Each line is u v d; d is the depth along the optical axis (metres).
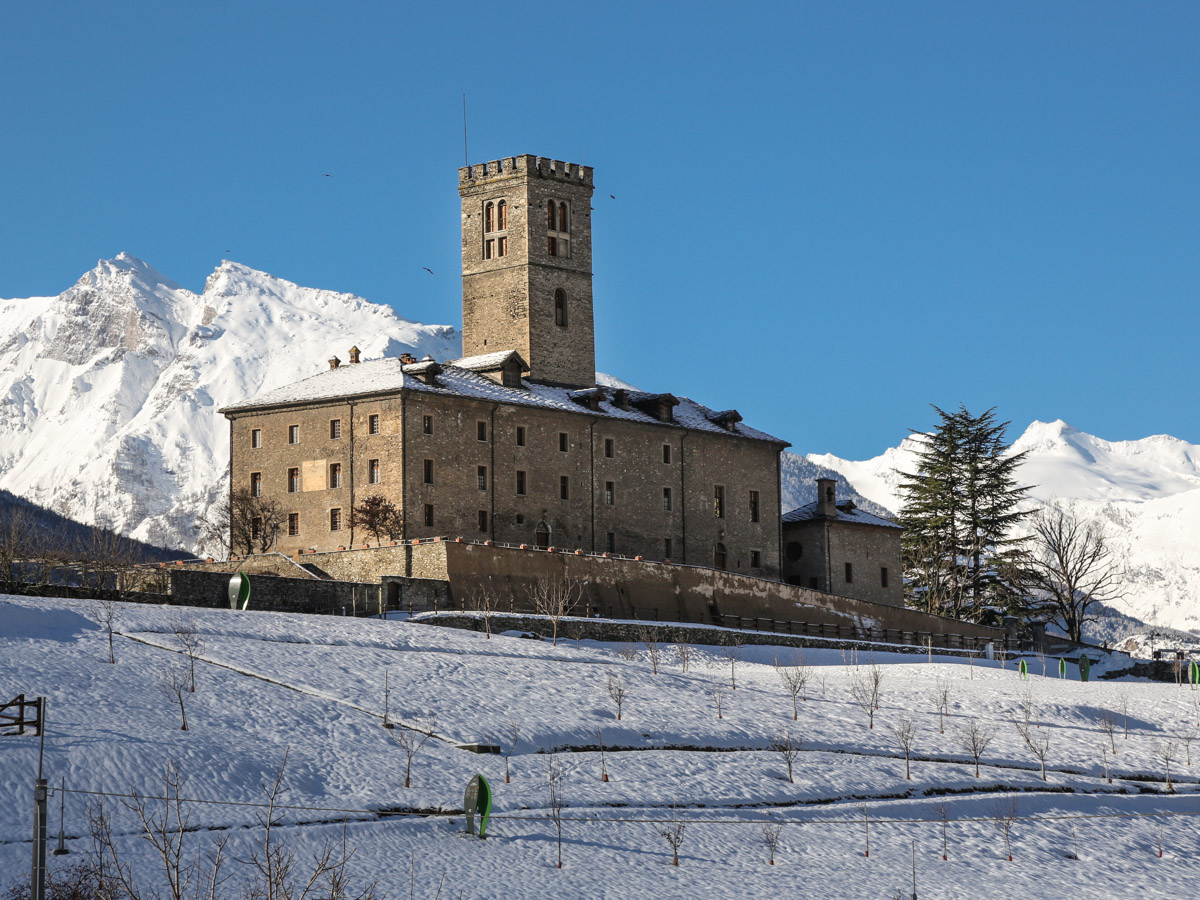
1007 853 61.06
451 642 80.69
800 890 54.22
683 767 64.56
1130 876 60.62
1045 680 93.69
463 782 58.84
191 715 59.88
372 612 88.25
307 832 52.19
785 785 64.50
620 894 51.44
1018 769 71.56
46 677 61.06
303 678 67.56
